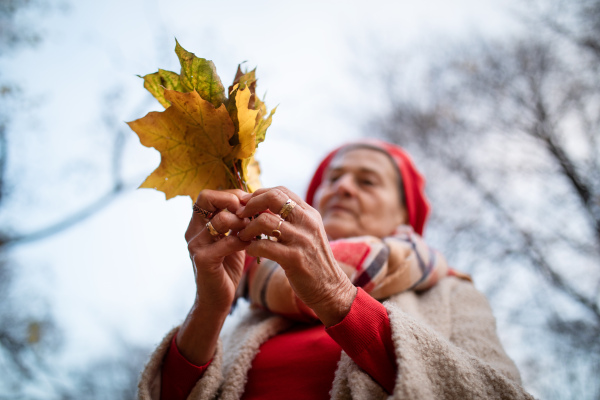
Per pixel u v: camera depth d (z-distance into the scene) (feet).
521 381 3.65
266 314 4.45
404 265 4.24
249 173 3.60
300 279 2.89
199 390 3.36
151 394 3.45
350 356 2.99
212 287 3.20
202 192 3.13
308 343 3.72
